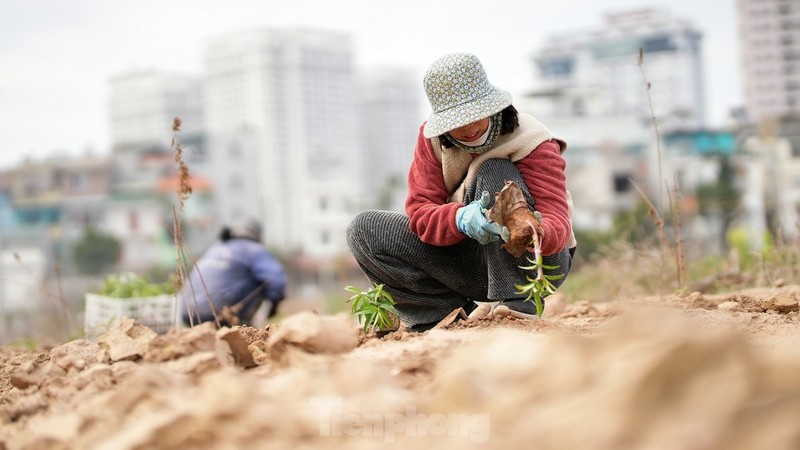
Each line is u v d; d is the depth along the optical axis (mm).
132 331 3400
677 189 6184
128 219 75438
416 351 2934
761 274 7312
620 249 9250
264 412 2389
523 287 3557
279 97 129250
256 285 7359
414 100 146625
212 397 2473
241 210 81188
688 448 1877
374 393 2455
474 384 2277
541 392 2189
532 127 3805
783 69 104688
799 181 43094
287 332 2953
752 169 44156
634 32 162750
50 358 3803
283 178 129000
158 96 139750
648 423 1957
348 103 135500
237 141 81375
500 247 3676
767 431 1870
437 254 3900
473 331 3283
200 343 3078
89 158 81250
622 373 2037
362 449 2221
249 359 3166
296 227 123375
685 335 2027
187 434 2379
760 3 105750
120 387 2740
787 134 46719
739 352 1979
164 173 79812
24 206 78938
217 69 132750
